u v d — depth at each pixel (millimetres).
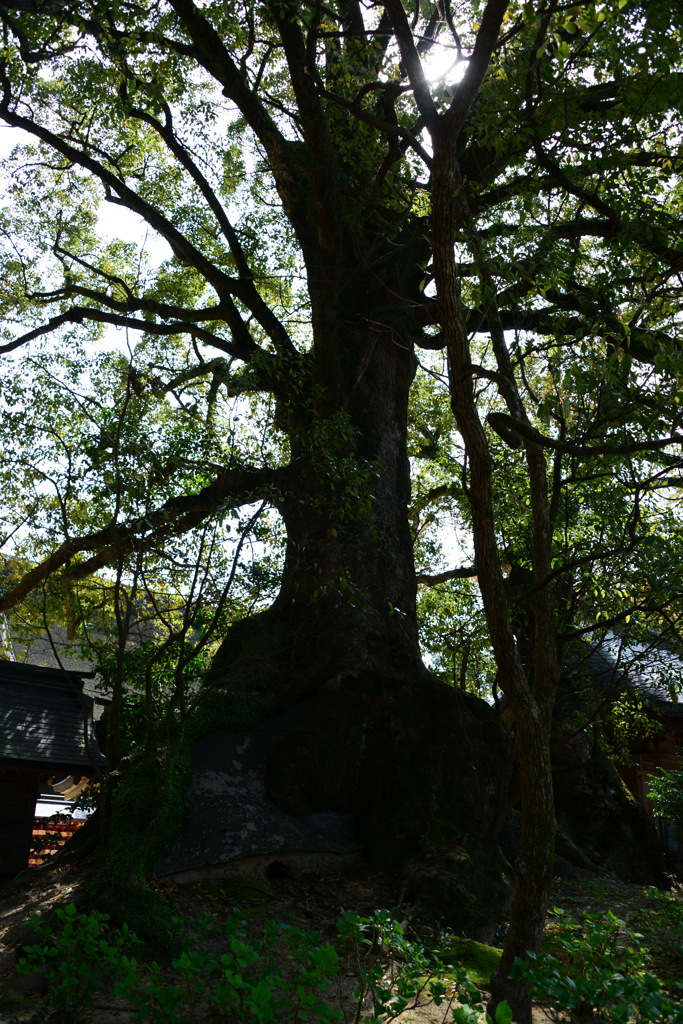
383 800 10594
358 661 11469
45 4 10727
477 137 11148
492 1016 5500
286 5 10922
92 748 14617
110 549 9828
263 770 10430
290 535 12570
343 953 7523
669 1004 4316
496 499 12438
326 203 12500
